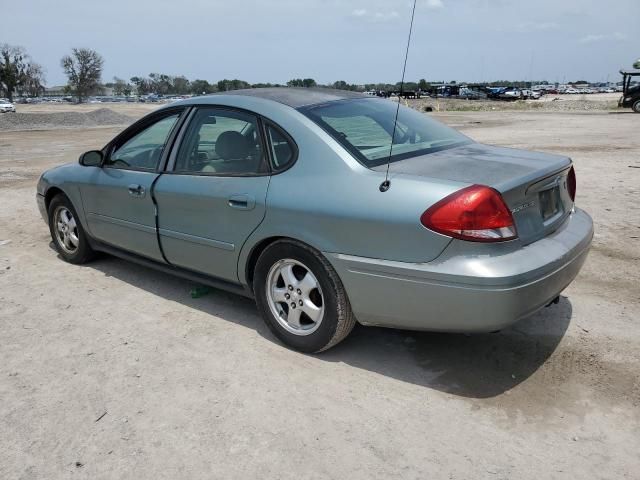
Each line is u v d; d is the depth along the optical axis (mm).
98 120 32500
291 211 3381
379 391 3191
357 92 4418
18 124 28766
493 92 75125
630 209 7145
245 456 2678
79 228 5262
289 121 3566
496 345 3688
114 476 2568
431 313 3000
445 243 2877
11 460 2686
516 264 2867
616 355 3521
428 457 2641
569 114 32781
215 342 3811
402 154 3475
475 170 3166
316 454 2680
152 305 4453
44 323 4148
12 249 6070
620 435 2770
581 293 4520
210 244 3928
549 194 3369
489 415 2949
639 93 32688
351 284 3221
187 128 4195
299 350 3625
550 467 2561
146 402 3125
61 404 3123
